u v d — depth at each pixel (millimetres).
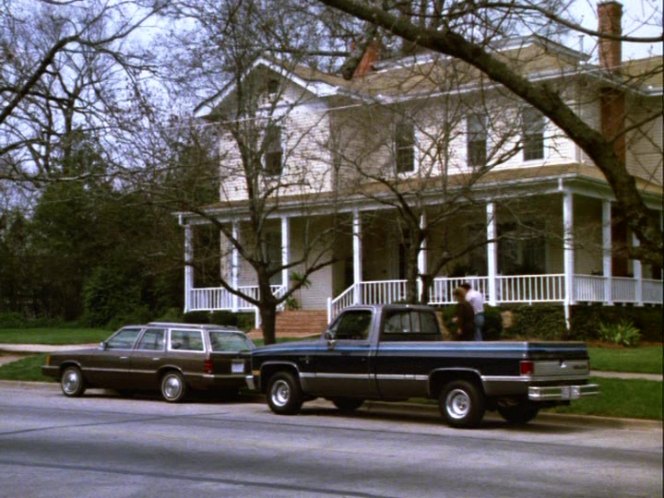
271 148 25375
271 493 9016
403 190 24172
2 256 47688
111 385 19109
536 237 22422
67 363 19516
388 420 15531
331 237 26422
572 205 26984
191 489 9211
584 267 30062
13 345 31922
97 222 42812
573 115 8438
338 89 24031
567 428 14680
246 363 18562
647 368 20219
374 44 17375
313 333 31141
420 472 10258
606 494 9000
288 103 24438
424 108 23109
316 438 13078
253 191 20609
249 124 20828
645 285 30453
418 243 17984
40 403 18062
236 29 20812
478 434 13727
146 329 19047
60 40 18844
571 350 14242
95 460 10992
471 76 20016
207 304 34438
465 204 19188
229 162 26500
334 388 15586
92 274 45375
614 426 15016
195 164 20172
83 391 19469
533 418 15281
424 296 18047
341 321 15789
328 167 25891
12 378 22594
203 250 26891
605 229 27812
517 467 10625
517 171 26031
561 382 14008
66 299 48812
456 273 30078
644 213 7875
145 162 20891
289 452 11695
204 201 24562
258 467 10555
